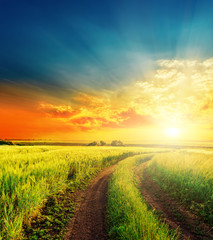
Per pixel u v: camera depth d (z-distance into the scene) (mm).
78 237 4824
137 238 4008
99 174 14617
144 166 21312
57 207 6836
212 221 5762
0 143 65500
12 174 7766
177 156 19297
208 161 12133
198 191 7930
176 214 6453
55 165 11992
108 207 6945
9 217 4848
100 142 106938
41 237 4727
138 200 6992
